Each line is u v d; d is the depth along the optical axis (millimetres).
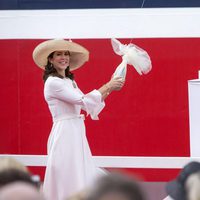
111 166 19484
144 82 19250
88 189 7281
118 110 19359
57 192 17062
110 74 19406
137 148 19328
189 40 19109
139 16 19219
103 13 19328
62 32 19516
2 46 19703
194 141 18766
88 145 17703
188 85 18938
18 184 7695
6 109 19781
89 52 19453
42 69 19578
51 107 17250
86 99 16750
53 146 17047
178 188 10289
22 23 19609
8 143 19797
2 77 19750
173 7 19094
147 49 19250
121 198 6961
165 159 19281
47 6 19484
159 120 19250
